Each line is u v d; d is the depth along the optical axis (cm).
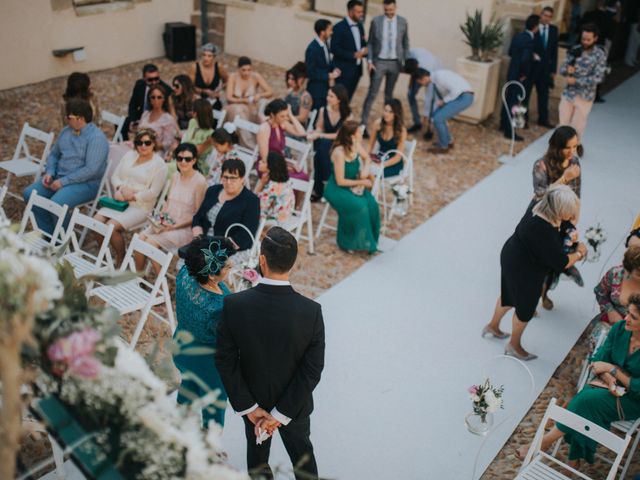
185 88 757
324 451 416
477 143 954
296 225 612
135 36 1177
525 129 1009
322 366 329
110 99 1013
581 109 872
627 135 1000
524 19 1032
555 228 450
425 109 936
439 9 1060
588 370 457
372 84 946
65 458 379
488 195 796
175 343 224
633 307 373
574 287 615
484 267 643
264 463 360
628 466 411
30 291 175
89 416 198
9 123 887
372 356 506
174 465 191
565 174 527
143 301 461
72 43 1078
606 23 1194
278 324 315
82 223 508
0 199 555
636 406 386
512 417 456
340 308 562
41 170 659
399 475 403
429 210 753
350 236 641
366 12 1117
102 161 607
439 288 604
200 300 362
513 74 953
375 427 439
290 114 727
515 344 506
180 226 554
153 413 191
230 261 360
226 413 440
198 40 1295
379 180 697
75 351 187
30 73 1034
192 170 556
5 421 169
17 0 980
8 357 168
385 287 600
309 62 891
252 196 523
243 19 1251
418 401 464
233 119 814
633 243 483
